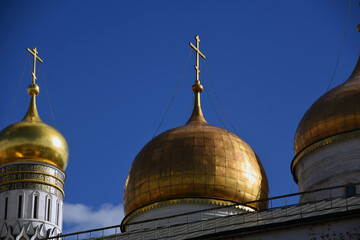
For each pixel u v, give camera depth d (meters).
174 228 59.31
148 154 73.00
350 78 73.62
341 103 69.56
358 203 54.25
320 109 70.44
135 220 72.25
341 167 68.06
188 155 71.56
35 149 74.12
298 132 71.81
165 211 70.81
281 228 52.34
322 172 69.06
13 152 73.81
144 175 72.00
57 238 67.38
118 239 60.41
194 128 74.00
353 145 68.31
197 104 79.31
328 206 54.88
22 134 74.31
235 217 57.84
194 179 70.81
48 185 73.31
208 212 69.88
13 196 72.12
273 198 56.34
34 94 80.06
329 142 69.19
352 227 50.78
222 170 71.19
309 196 69.25
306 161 70.81
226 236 53.75
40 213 71.69
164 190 71.06
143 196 71.75
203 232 55.91
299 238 51.78
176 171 71.12
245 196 71.38
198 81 80.50
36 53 82.75
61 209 73.88
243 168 71.88
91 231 61.28
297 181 73.06
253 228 53.03
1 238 70.12
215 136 73.06
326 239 51.12
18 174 73.00
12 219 70.94
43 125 76.00
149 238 58.50
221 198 70.75
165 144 72.88
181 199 70.62
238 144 73.25
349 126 68.75
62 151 75.62
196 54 81.75
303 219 51.84
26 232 70.25
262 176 73.06
